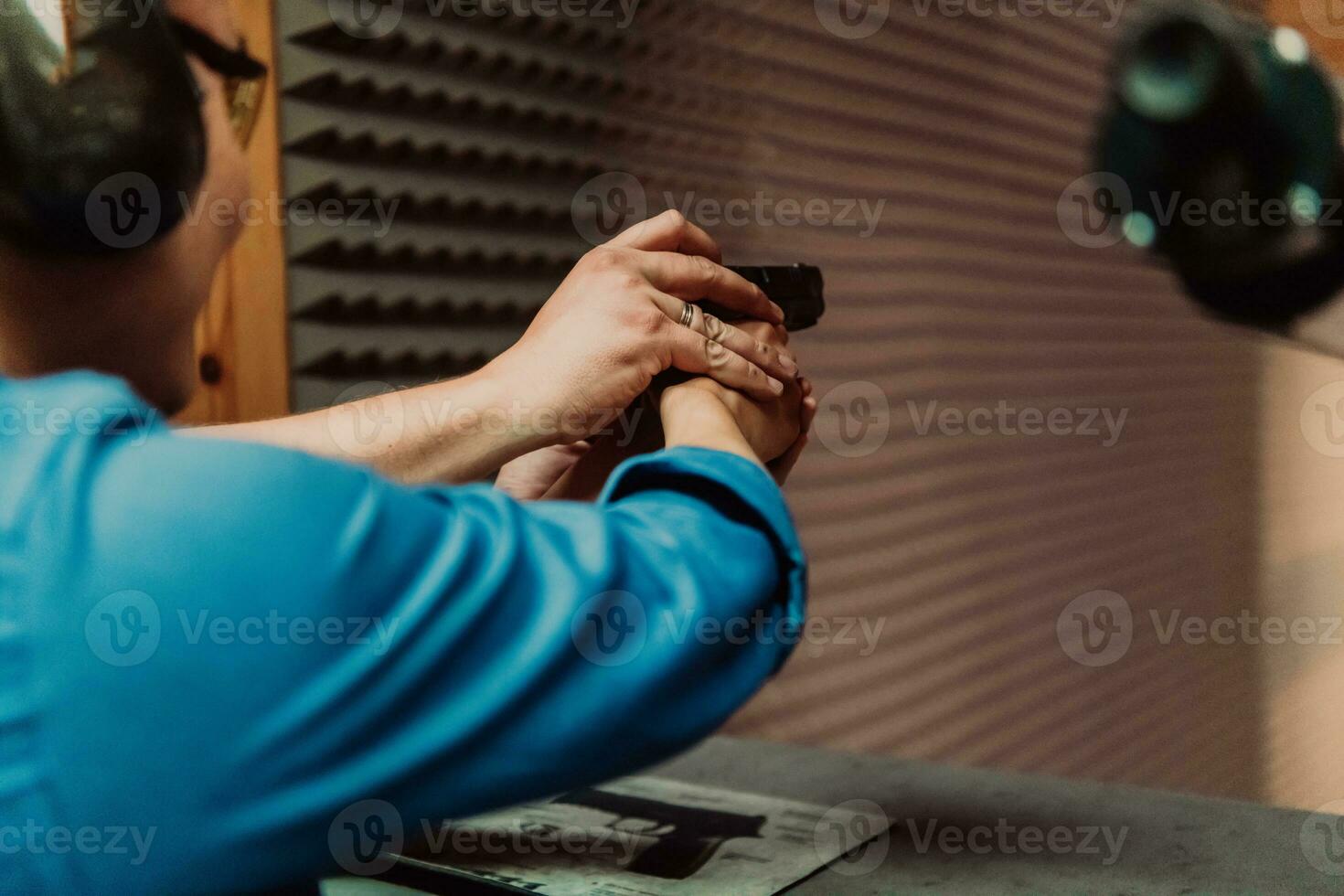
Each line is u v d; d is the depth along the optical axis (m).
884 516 2.33
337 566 0.34
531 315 1.66
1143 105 0.27
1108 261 2.98
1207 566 3.22
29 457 0.35
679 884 0.67
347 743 0.34
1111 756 2.84
